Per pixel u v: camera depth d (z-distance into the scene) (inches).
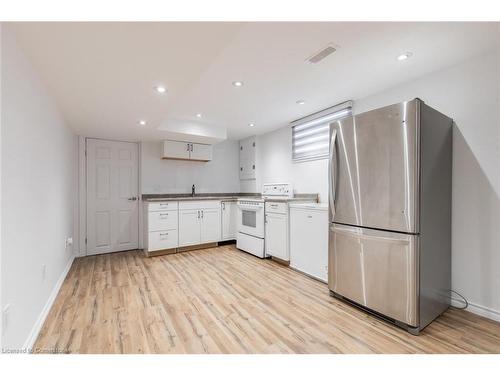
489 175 77.2
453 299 83.7
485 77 78.3
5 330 47.4
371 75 93.5
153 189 171.2
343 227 86.4
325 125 134.4
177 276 113.0
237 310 81.2
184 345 62.2
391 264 72.4
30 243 63.0
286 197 154.7
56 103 94.6
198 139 164.4
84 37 54.7
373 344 63.1
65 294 93.0
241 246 161.6
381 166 74.9
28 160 62.4
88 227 149.5
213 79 96.8
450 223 82.9
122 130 136.9
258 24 63.8
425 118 70.5
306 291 96.7
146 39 55.8
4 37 48.9
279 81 98.7
